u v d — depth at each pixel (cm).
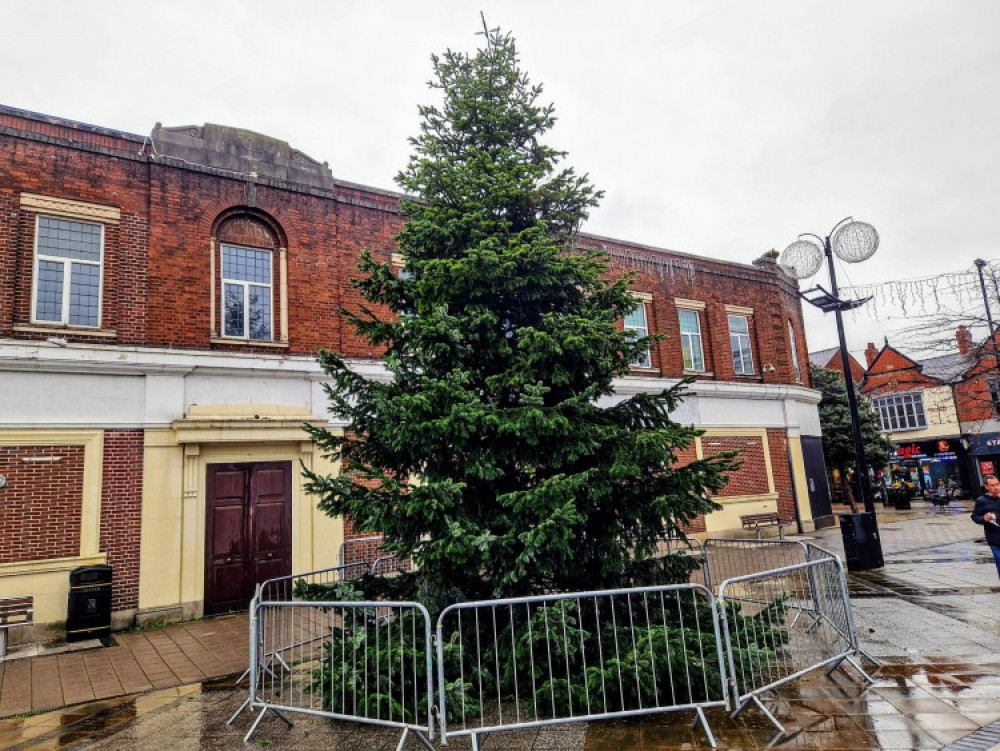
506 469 605
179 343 1079
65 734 536
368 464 640
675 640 491
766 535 1761
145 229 1080
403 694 462
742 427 1828
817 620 679
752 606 832
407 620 571
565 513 480
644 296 1752
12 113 1038
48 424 946
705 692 483
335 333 1233
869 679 547
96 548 955
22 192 988
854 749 415
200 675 704
